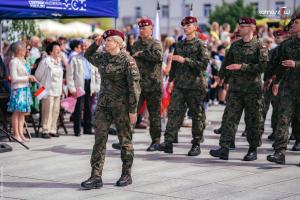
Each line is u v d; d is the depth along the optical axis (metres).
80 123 18.62
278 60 13.99
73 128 19.98
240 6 48.75
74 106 18.53
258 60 13.74
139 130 19.72
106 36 11.52
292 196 11.05
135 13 85.75
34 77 17.45
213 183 12.11
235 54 13.99
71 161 14.55
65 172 13.33
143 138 17.98
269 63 14.32
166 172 13.13
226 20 48.31
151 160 14.45
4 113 17.83
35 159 14.82
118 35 11.52
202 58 14.53
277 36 18.52
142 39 15.43
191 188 11.70
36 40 20.80
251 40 13.88
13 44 17.17
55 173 13.23
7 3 15.19
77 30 46.12
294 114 14.08
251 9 48.09
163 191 11.49
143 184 12.06
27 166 13.98
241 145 16.81
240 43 13.98
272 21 29.61
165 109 19.52
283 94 13.77
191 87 14.73
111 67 11.50
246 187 11.76
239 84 14.01
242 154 15.30
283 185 11.91
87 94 18.75
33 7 15.59
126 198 11.02
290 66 13.34
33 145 16.81
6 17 20.02
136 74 11.48
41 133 18.47
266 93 17.41
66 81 18.91
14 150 16.03
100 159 11.77
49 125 18.12
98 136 11.68
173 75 15.17
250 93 13.96
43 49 21.78
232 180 12.36
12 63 17.02
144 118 20.23
